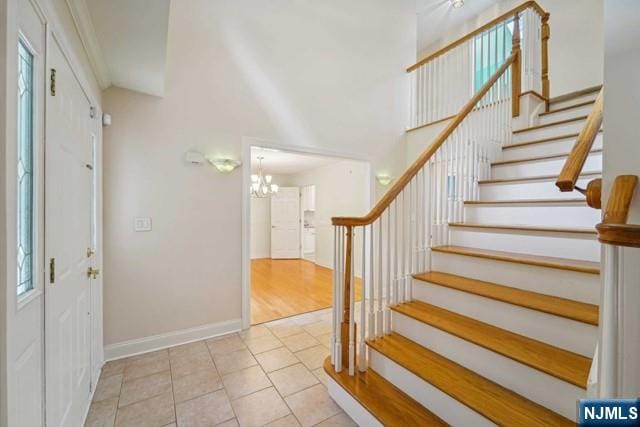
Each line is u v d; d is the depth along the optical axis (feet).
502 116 9.74
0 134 2.61
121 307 7.77
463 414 4.17
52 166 3.89
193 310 8.80
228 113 9.38
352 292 5.90
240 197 9.59
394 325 6.31
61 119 4.28
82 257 5.52
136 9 4.77
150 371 7.09
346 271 5.97
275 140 10.32
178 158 8.54
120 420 5.44
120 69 6.75
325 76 11.59
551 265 5.02
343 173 18.49
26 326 3.13
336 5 11.92
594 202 2.86
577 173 3.53
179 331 8.57
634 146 2.41
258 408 5.77
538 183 7.49
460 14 16.02
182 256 8.63
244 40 9.71
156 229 8.25
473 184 8.55
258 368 7.26
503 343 4.53
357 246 15.60
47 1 3.67
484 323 5.32
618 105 2.50
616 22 2.51
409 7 14.37
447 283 5.98
